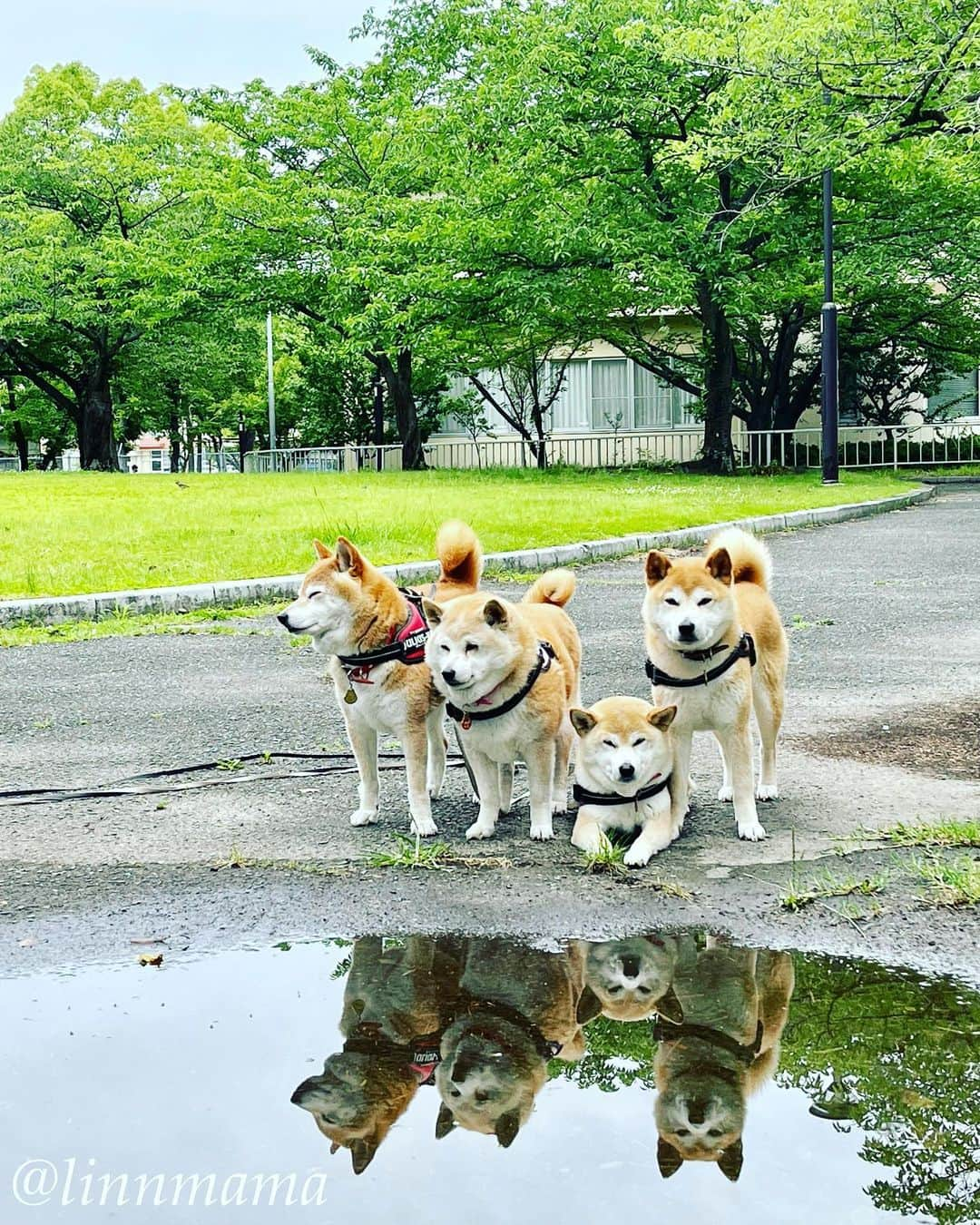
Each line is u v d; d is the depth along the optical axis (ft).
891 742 16.83
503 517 42.34
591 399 104.88
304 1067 8.20
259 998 9.31
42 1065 8.20
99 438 116.57
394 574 32.19
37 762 16.83
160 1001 9.25
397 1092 7.88
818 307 80.18
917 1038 8.54
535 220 72.79
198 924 10.89
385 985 9.54
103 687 21.76
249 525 41.22
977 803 14.03
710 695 13.29
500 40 80.23
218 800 15.01
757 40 50.34
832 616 27.32
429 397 114.01
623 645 24.30
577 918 10.94
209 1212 6.59
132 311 101.96
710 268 70.33
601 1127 7.42
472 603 13.07
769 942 10.32
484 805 13.67
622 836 13.58
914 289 83.97
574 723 13.48
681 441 101.76
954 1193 6.66
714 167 64.23
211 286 92.84
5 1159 7.07
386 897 11.57
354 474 82.38
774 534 44.98
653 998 9.29
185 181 94.27
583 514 44.19
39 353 119.75
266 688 21.53
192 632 27.02
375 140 90.74
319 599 13.34
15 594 29.43
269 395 132.05
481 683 12.91
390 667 13.51
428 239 77.61
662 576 13.65
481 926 10.80
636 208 71.97
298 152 95.25
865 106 51.78
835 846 12.74
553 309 75.31
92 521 43.32
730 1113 7.56
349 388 124.06
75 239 107.55
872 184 73.97
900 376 96.89
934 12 47.75
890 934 10.37
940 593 30.22
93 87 112.37
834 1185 6.76
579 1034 8.70
